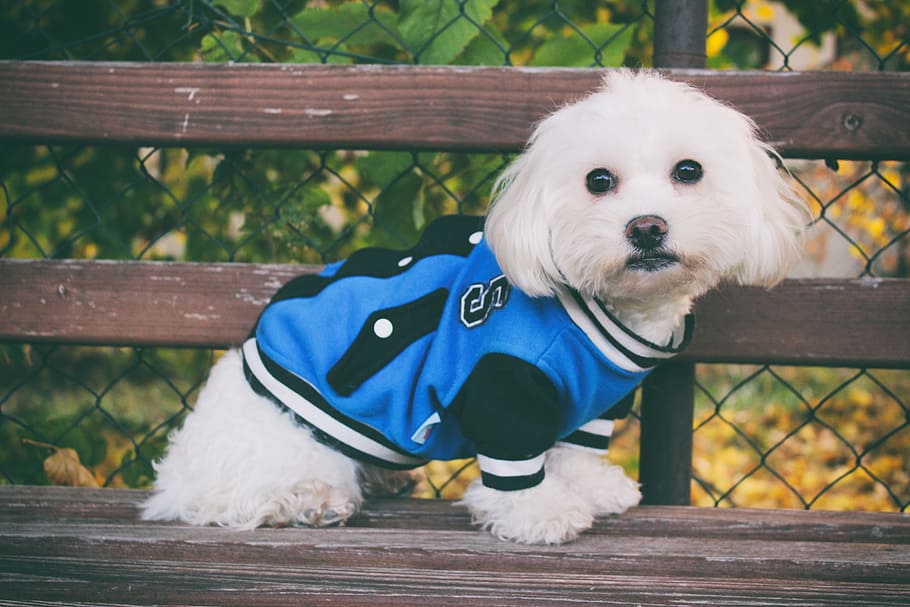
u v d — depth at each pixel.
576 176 1.50
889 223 4.47
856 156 1.83
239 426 1.72
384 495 2.03
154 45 2.69
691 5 1.86
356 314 1.67
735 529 1.70
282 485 1.69
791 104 1.82
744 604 1.43
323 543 1.58
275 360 1.68
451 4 1.98
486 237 1.61
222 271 1.98
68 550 1.60
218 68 1.90
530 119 1.86
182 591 1.46
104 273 1.98
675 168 1.49
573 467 1.77
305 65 1.89
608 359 1.55
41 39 2.69
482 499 1.66
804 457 3.65
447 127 1.88
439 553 1.55
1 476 2.50
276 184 2.46
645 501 1.97
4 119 1.93
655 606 1.43
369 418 1.65
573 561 1.54
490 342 1.53
